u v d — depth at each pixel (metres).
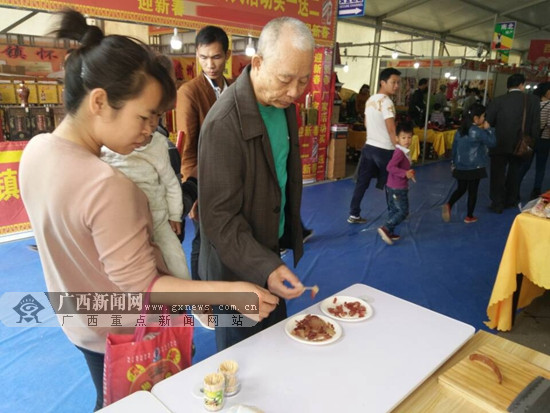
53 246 0.87
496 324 2.47
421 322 1.19
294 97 1.20
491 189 5.02
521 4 10.55
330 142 6.31
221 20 4.41
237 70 5.88
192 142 2.33
